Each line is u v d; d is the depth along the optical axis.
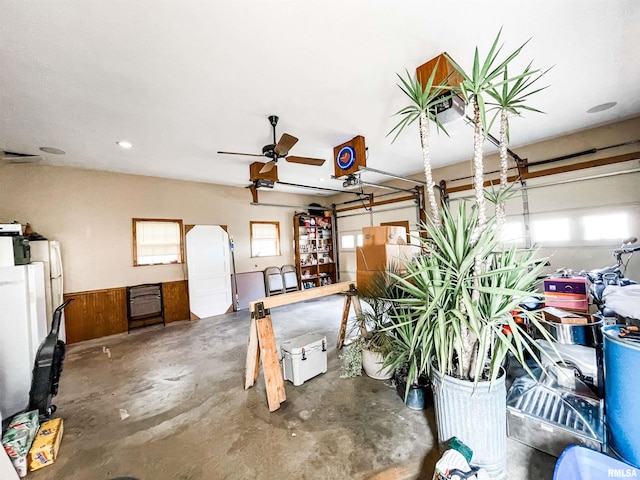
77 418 2.24
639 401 1.30
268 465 1.67
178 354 3.67
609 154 3.74
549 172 4.28
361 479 1.53
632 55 2.24
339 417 2.11
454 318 1.46
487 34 1.93
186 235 5.73
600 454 1.29
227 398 2.48
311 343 2.76
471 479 1.27
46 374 2.16
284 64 2.17
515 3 1.69
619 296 1.76
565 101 3.05
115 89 2.42
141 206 5.27
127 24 1.71
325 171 5.38
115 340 4.45
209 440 1.92
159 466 1.71
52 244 3.96
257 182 4.53
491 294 1.47
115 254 4.95
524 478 1.48
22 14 1.59
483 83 1.38
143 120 3.02
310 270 8.00
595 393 1.83
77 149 3.77
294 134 3.58
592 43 2.08
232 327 4.92
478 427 1.44
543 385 1.98
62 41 1.83
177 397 2.54
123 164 4.53
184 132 3.37
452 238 1.58
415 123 3.36
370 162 5.13
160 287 5.30
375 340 2.76
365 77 2.37
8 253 2.42
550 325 2.07
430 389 2.20
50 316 3.79
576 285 2.22
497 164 4.86
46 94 2.45
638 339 1.36
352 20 1.75
